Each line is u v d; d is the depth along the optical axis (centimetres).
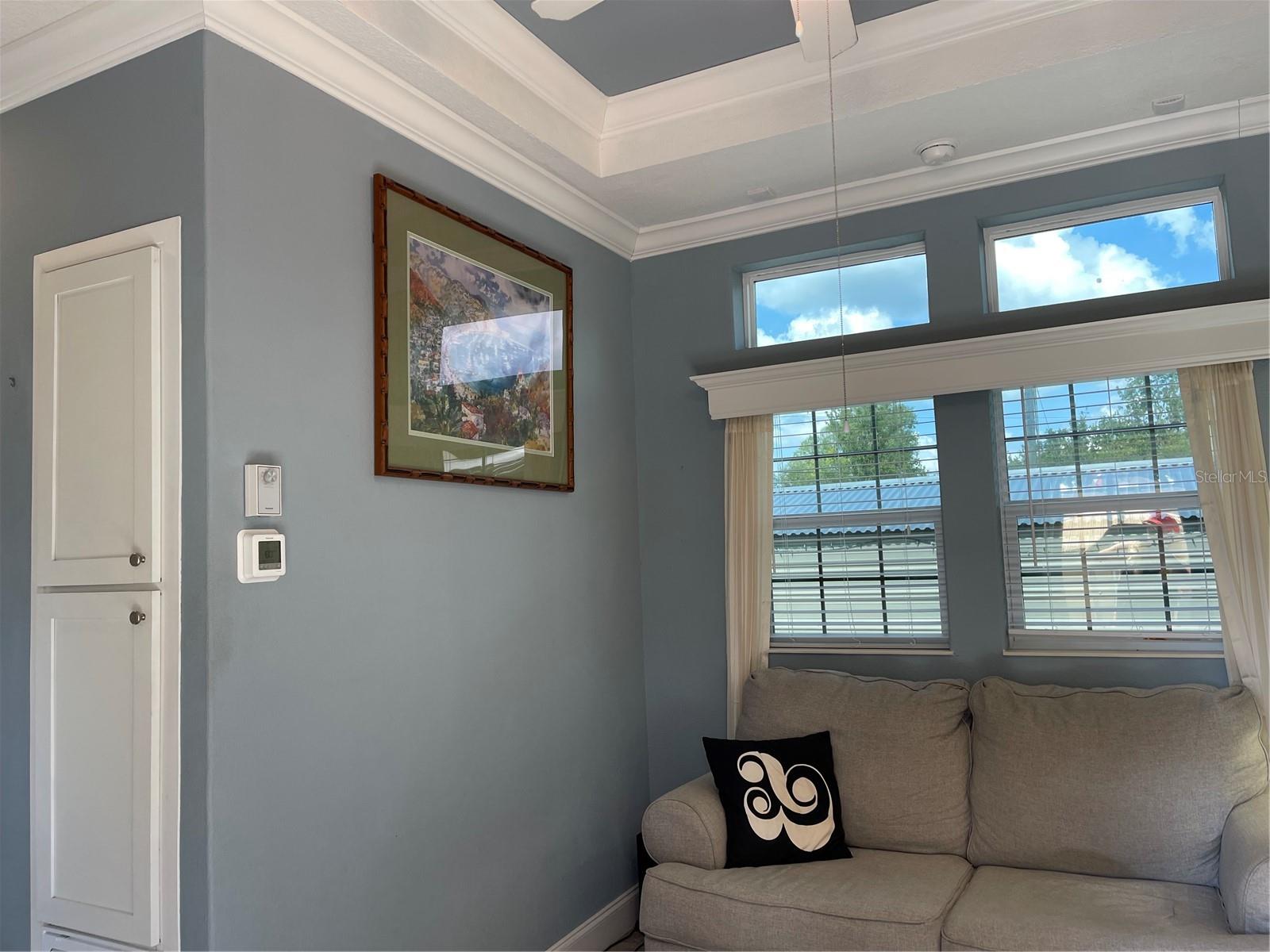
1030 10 277
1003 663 338
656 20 286
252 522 224
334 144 257
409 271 278
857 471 376
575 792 345
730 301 395
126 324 227
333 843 240
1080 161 332
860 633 373
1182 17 259
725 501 385
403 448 272
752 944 267
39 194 249
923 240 369
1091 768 286
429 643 280
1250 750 277
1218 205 327
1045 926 239
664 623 400
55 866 228
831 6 228
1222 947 222
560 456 351
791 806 304
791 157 334
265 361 231
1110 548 334
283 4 231
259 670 223
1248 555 301
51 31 237
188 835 209
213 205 220
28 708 239
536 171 335
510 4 274
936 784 309
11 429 250
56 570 233
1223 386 306
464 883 286
